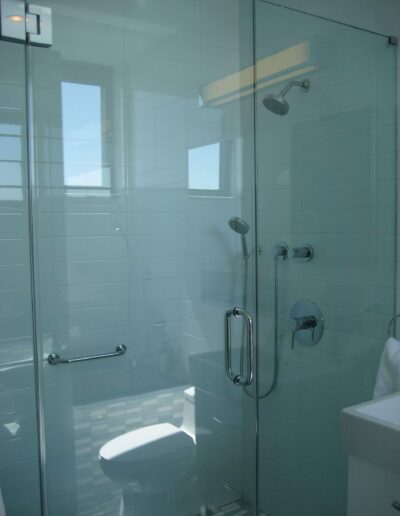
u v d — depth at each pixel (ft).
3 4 6.83
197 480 8.55
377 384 6.59
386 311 7.30
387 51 7.10
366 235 7.45
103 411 7.88
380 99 7.22
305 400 8.18
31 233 7.25
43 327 7.41
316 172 7.93
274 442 8.56
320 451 7.98
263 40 8.27
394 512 4.86
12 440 7.31
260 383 8.72
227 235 8.73
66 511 7.64
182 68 8.14
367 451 5.06
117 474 7.97
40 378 7.41
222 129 8.54
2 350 7.19
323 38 7.66
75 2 7.33
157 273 8.21
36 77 7.13
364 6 7.35
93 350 7.78
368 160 7.37
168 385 8.36
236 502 8.76
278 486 8.53
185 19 8.13
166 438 8.34
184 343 8.49
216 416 8.74
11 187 7.09
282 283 8.41
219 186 8.61
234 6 8.49
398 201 7.11
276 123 8.27
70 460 7.66
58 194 7.39
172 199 8.24
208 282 8.65
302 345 8.21
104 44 7.55
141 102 7.88
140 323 8.12
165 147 8.11
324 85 7.72
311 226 8.02
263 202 8.50
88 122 7.51
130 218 7.93
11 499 7.32
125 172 7.84
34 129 7.16
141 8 7.79
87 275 7.68
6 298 7.18
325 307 7.97
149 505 8.16
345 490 7.60
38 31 7.08
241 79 8.64
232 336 8.77
